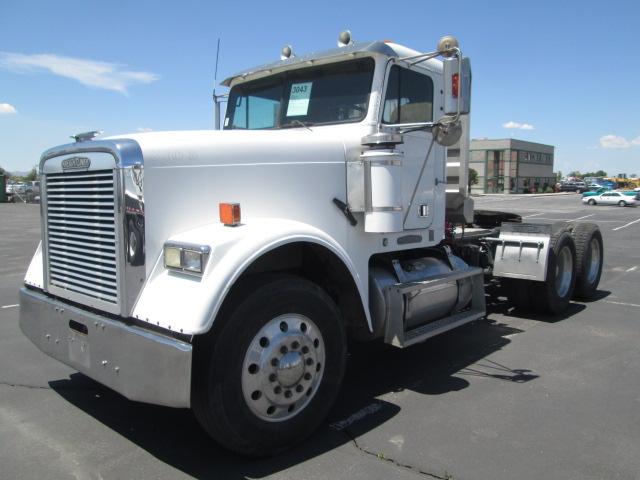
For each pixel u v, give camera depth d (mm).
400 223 3936
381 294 4094
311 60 4438
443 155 4906
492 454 3188
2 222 23234
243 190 3373
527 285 6309
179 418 3707
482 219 7590
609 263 11312
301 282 3217
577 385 4293
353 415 3750
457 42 3713
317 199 3740
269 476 2955
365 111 4156
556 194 73938
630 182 84125
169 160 3053
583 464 3072
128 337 2879
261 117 4863
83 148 3162
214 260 2832
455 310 4879
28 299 3777
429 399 4023
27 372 4609
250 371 2980
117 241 2945
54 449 3271
